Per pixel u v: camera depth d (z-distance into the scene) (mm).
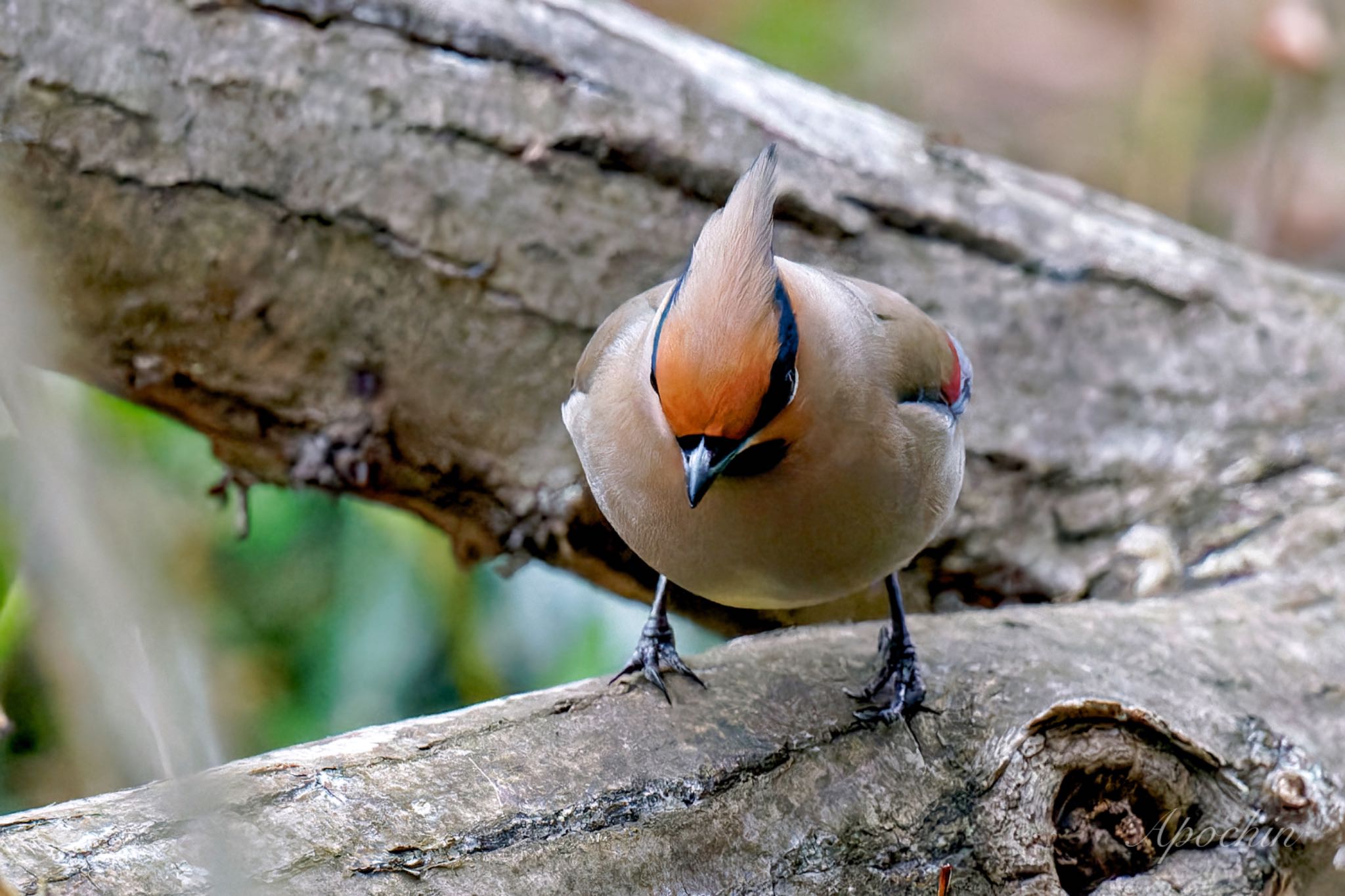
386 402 10758
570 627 12047
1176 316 11594
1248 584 9883
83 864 5594
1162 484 11258
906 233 11305
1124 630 8945
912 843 7289
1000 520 11172
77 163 9914
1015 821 7410
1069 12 19750
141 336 10414
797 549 7551
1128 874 7559
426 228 10445
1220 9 17469
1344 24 16562
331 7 10320
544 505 10891
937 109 18438
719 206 10898
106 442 9289
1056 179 12141
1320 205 17250
